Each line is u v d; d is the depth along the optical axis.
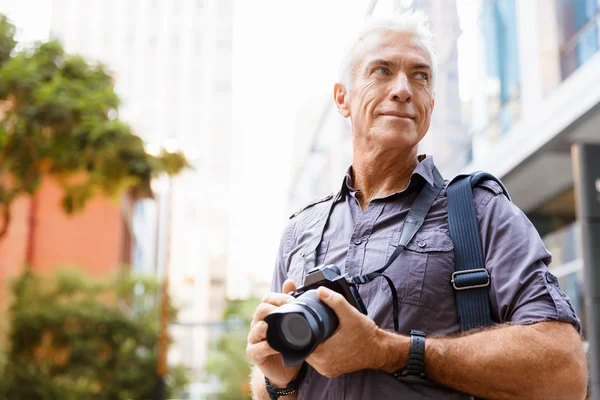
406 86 1.81
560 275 10.79
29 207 23.83
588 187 9.52
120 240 25.34
